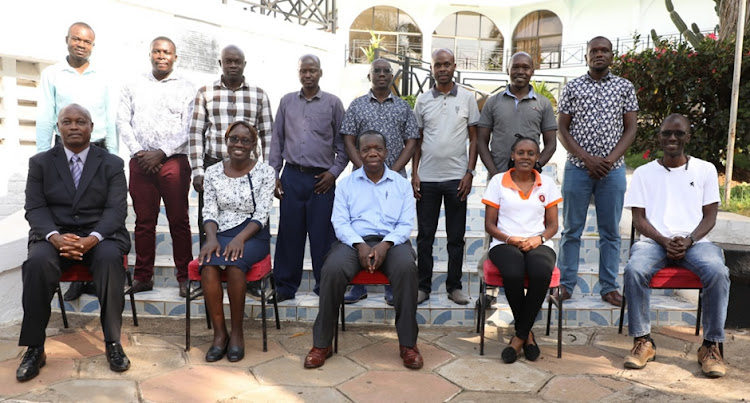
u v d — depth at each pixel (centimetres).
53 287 293
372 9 1856
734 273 355
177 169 376
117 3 524
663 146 333
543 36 1848
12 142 498
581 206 372
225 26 628
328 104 372
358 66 1467
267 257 335
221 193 333
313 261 378
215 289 311
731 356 316
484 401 262
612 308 368
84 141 319
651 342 310
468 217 482
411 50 1880
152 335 344
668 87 547
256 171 338
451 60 358
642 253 323
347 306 373
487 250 349
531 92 356
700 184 330
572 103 365
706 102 543
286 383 280
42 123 365
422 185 370
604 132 355
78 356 310
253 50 666
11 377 282
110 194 322
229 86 370
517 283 306
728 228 385
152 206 384
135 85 375
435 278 405
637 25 1605
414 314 305
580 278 402
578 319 370
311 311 374
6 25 460
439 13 1862
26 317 284
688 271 315
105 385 274
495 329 365
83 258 311
